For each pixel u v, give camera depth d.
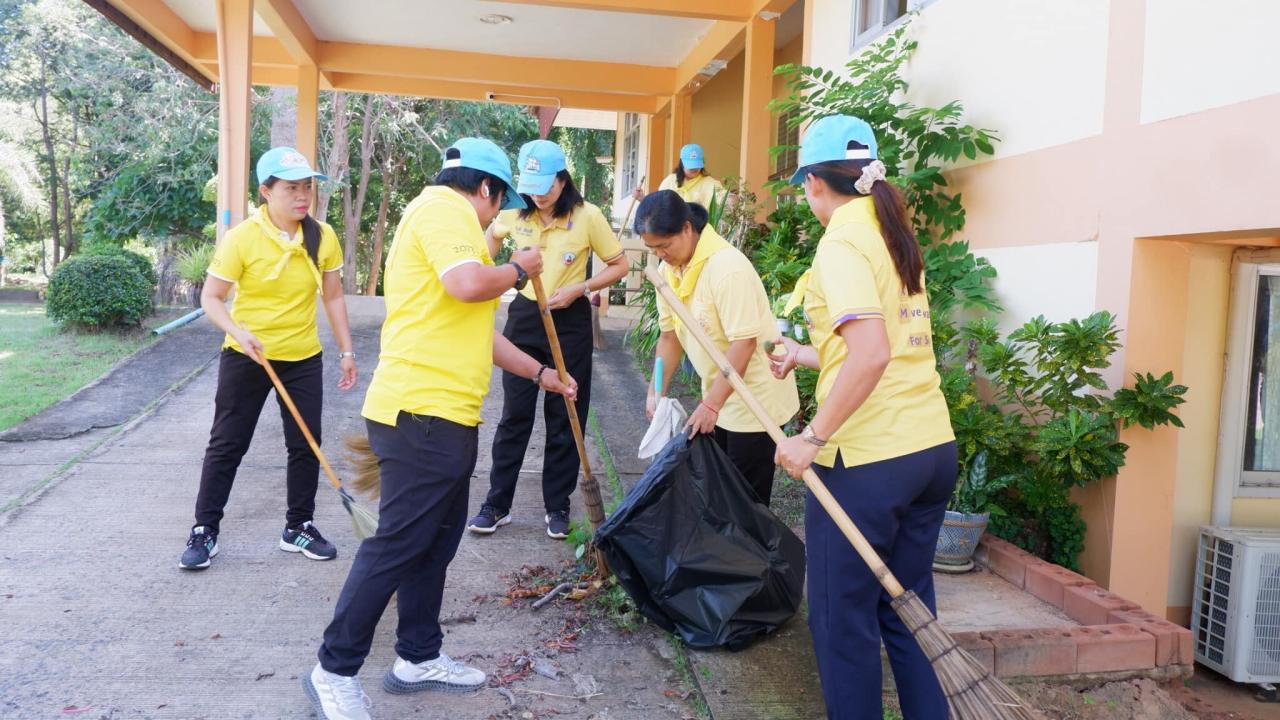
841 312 2.15
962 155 5.00
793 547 3.29
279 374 3.77
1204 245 4.03
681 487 3.21
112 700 2.75
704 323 3.25
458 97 12.54
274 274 3.62
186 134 16.80
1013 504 4.25
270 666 3.00
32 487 4.48
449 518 2.82
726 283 3.12
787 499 4.81
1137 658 3.19
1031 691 3.09
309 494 3.90
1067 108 4.16
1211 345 4.12
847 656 2.35
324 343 7.68
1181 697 3.23
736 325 3.10
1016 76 4.55
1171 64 3.55
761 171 8.08
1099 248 3.93
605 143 22.94
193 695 2.81
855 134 2.38
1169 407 3.65
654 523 3.21
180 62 10.42
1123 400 3.70
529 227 4.07
